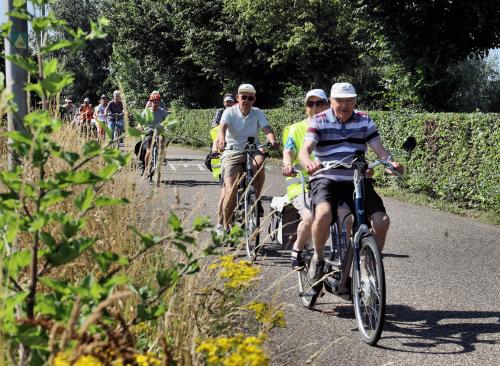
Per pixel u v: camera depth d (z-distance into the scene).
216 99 42.12
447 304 6.17
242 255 7.87
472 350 4.94
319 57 31.19
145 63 43.34
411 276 7.25
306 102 6.65
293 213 6.71
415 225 10.56
